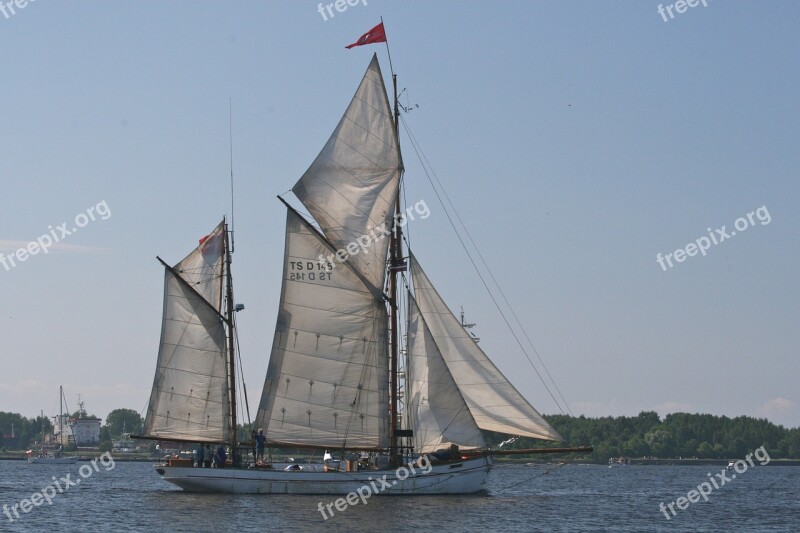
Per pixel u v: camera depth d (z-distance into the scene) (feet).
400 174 294.46
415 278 282.97
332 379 291.79
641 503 333.21
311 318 293.64
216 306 299.58
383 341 291.17
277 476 292.20
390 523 244.22
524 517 265.95
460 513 263.49
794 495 396.16
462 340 279.69
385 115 295.07
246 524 242.78
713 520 279.90
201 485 295.89
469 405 278.67
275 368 294.25
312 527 238.27
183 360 296.71
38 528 248.52
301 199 294.87
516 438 288.51
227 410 298.35
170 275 296.10
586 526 254.88
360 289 292.20
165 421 295.28
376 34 296.71
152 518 256.52
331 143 296.71
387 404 290.15
